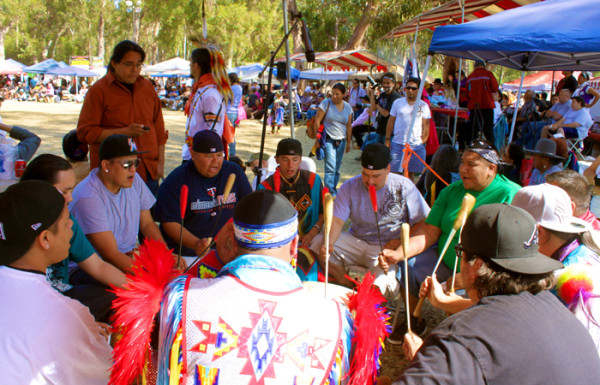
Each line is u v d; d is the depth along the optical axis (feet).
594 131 33.73
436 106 30.01
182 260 10.21
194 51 14.98
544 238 7.51
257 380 4.22
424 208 11.78
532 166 16.99
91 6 213.25
